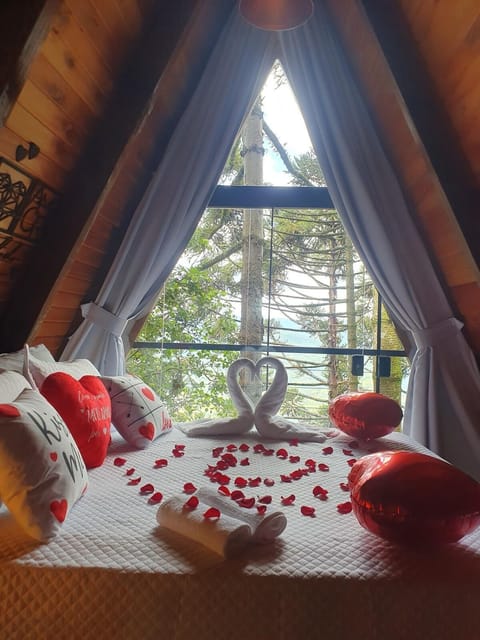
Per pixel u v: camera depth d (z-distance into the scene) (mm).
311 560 1107
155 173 2562
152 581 1037
